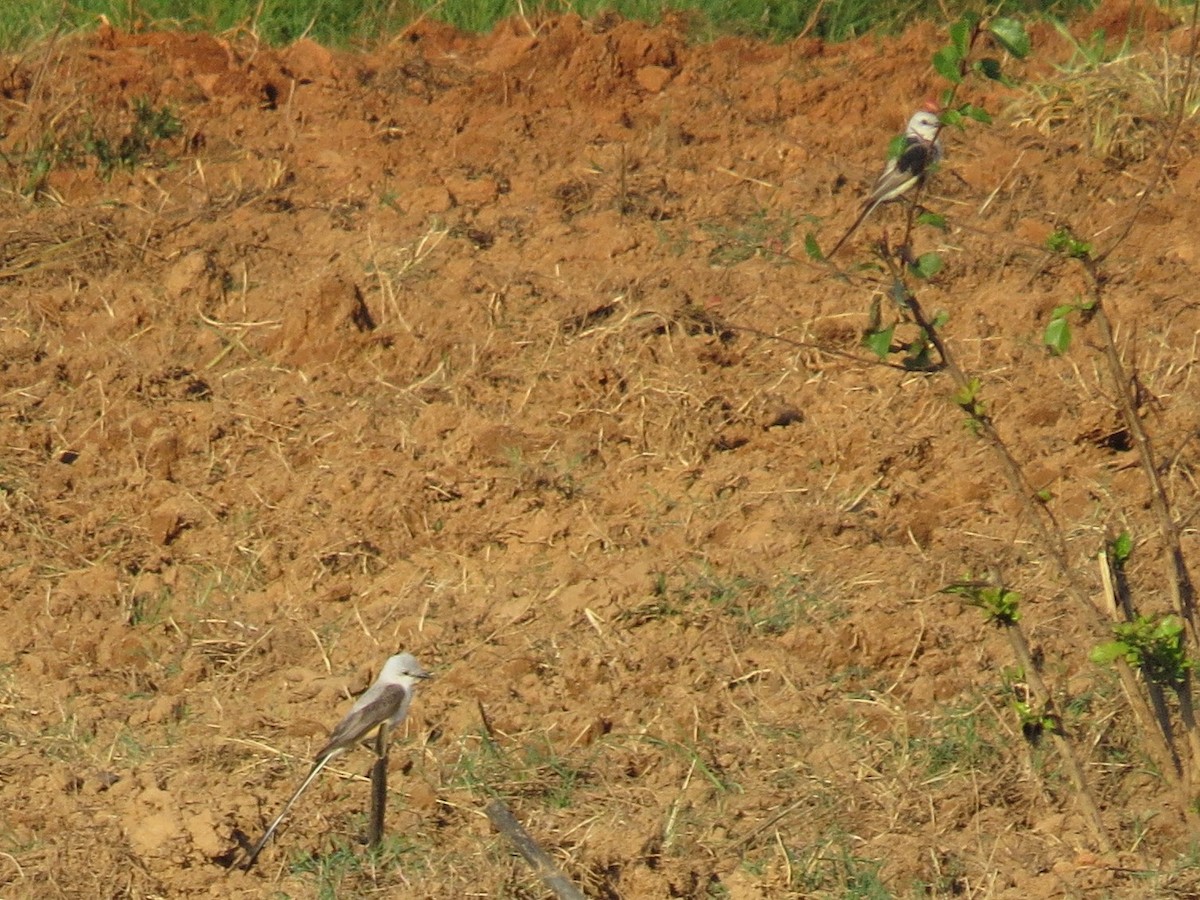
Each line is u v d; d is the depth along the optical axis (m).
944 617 15.50
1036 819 13.05
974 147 24.84
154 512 17.09
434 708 14.52
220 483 17.69
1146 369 19.41
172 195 23.59
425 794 13.28
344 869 12.44
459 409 18.64
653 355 19.64
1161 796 13.30
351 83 26.89
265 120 25.64
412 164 24.58
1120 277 21.27
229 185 23.78
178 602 16.25
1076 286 21.02
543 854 11.64
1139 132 24.48
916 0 30.36
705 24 29.84
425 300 20.80
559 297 21.02
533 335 20.11
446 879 12.27
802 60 28.22
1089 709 14.15
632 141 25.36
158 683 15.09
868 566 16.30
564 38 27.83
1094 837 12.62
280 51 28.09
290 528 17.06
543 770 13.65
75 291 21.16
